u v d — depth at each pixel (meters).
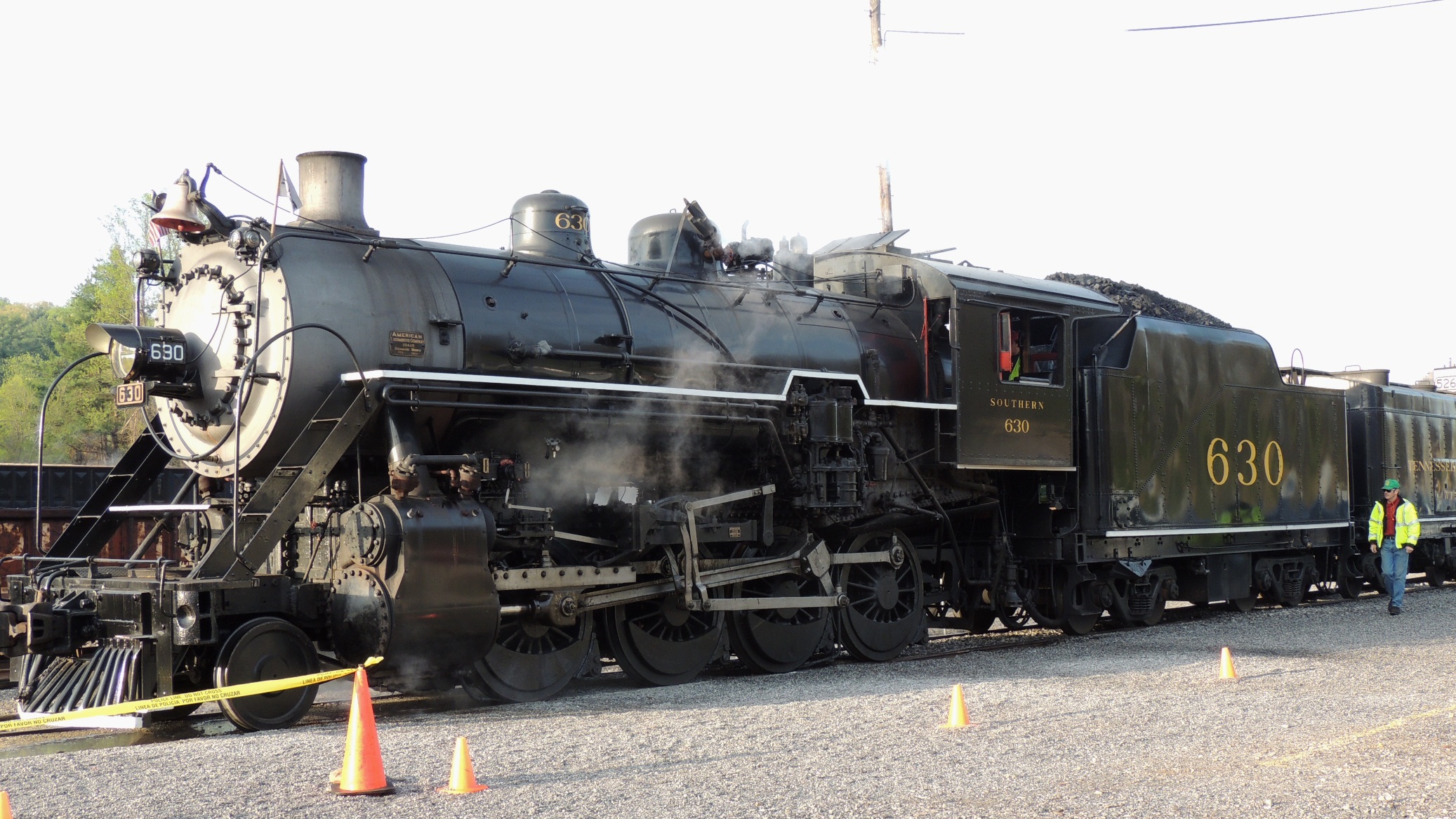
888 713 7.83
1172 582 14.88
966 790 5.66
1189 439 14.68
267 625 7.59
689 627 10.25
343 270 8.59
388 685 8.48
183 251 9.20
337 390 8.29
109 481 9.58
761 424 10.37
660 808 5.27
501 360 9.06
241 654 7.43
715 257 11.12
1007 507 13.49
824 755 6.45
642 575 9.81
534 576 8.74
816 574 10.65
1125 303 20.67
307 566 8.52
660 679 9.91
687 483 10.53
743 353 10.61
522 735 7.09
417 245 9.27
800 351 11.09
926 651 12.41
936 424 11.71
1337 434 17.61
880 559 11.42
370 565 7.86
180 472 15.33
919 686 9.20
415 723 7.67
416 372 8.58
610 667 11.58
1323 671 9.79
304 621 8.04
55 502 14.53
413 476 8.02
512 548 8.89
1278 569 16.86
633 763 6.24
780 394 10.48
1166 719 7.58
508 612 8.60
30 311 89.00
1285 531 16.44
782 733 7.10
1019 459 12.34
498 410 8.80
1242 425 15.62
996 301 12.44
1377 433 18.94
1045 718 7.62
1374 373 19.91
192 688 8.14
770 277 11.92
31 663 8.12
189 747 6.68
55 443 45.66
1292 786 5.76
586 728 7.33
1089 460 13.30
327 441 7.93
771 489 10.47
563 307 9.58
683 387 10.03
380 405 8.19
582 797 5.49
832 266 13.45
